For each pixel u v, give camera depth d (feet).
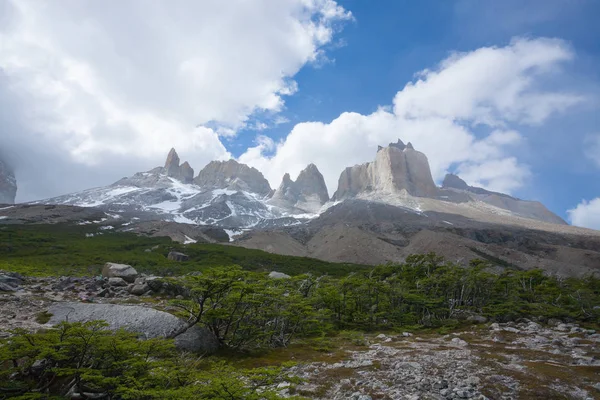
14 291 79.25
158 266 215.72
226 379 30.32
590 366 47.85
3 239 310.65
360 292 106.42
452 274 122.83
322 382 42.73
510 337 72.79
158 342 37.73
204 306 59.47
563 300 117.60
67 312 56.18
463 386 40.14
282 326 71.05
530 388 39.11
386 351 60.39
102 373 33.81
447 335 80.02
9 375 33.60
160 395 28.35
